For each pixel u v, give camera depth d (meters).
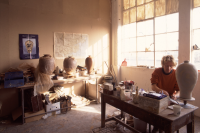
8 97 3.27
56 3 3.80
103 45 4.74
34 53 3.53
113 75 4.80
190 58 2.98
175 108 1.46
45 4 3.64
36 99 2.94
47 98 3.13
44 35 3.65
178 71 1.68
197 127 2.55
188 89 1.65
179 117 1.44
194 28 2.94
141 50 4.06
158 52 3.63
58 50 3.87
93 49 4.52
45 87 2.92
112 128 2.57
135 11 4.19
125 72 4.54
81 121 2.88
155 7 3.65
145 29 3.92
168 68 2.11
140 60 4.11
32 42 3.49
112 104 2.25
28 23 3.43
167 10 3.41
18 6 3.29
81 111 3.37
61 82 3.14
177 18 3.23
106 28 4.78
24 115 2.85
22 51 3.38
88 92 4.31
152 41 3.76
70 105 3.39
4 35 3.17
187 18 2.95
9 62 3.25
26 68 3.19
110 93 2.25
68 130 2.55
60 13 3.87
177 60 3.27
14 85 2.70
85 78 3.53
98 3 4.56
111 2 4.82
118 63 4.67
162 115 1.49
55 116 3.11
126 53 4.57
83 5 4.26
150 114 1.62
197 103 2.95
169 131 1.42
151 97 1.59
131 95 2.09
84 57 4.34
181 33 3.06
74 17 4.11
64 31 3.95
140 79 4.03
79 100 3.80
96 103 3.87
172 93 2.25
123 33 4.64
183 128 2.53
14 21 3.26
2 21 3.14
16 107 3.37
